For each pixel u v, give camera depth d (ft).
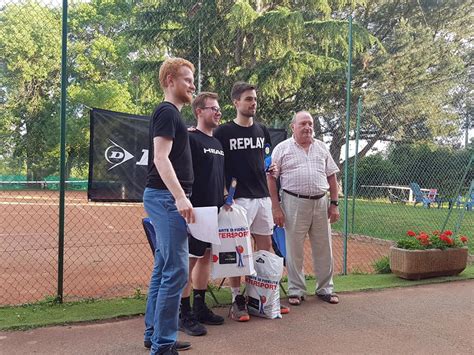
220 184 12.54
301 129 14.82
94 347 10.94
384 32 90.53
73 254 24.91
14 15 28.55
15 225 39.58
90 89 98.37
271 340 11.53
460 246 18.93
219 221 12.60
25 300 15.49
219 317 12.76
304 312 13.92
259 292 13.35
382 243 30.17
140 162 16.46
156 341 9.76
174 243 9.68
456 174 47.42
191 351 10.75
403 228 38.45
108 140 15.99
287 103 55.42
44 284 17.88
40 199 56.65
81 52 105.70
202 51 33.40
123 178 16.20
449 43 84.64
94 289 17.12
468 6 85.71
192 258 12.24
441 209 50.96
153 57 60.23
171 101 10.28
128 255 24.82
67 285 17.75
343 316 13.52
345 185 20.51
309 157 14.96
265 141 13.99
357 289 16.60
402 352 10.88
